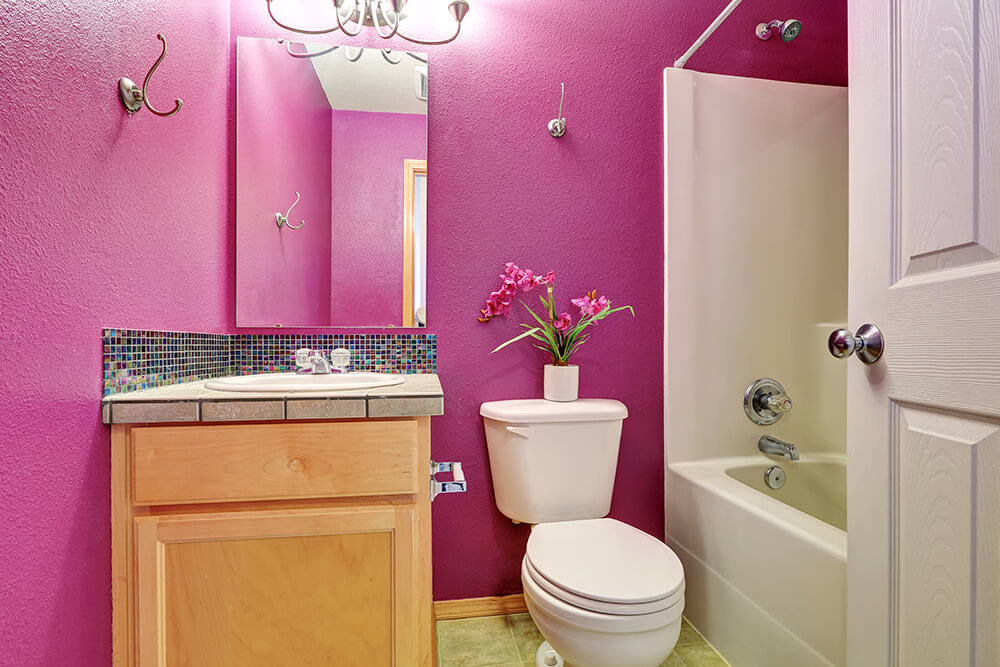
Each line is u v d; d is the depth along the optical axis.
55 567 0.73
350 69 1.56
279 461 0.89
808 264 1.76
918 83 0.72
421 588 0.94
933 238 0.69
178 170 1.15
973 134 0.63
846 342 0.80
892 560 0.77
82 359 0.80
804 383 1.75
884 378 0.78
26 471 0.68
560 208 1.64
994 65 0.60
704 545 1.45
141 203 0.99
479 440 1.59
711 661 1.35
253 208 1.49
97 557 0.82
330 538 0.91
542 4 1.65
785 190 1.75
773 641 1.16
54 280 0.73
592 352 1.66
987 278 0.61
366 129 1.56
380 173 1.56
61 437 0.75
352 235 1.55
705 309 1.68
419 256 1.57
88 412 0.81
